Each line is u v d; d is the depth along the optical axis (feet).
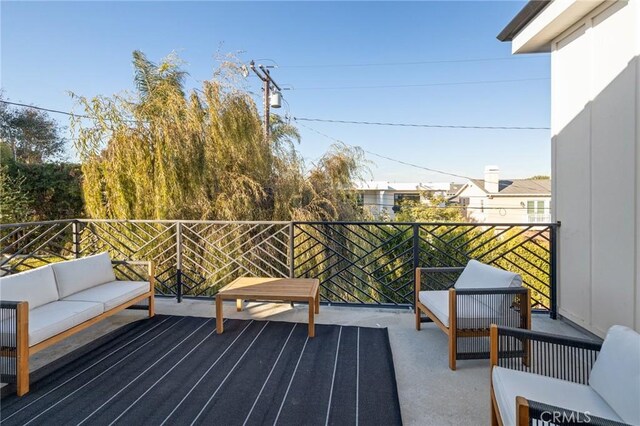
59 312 8.78
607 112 9.72
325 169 24.31
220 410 6.79
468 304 8.44
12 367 7.30
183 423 6.38
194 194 18.63
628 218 9.00
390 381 7.89
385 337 10.44
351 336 10.51
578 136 11.05
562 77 11.87
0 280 8.52
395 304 13.39
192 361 8.85
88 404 6.96
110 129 18.04
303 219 20.79
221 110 19.13
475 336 8.46
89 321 9.30
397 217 49.52
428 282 12.95
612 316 9.60
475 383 7.88
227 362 8.80
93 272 11.30
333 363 8.77
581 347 5.72
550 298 12.42
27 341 7.44
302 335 10.58
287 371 8.36
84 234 16.67
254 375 8.16
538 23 11.66
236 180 19.69
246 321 11.78
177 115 18.10
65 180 29.45
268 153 22.04
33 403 6.98
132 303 11.12
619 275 9.34
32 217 29.04
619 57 9.25
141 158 17.66
